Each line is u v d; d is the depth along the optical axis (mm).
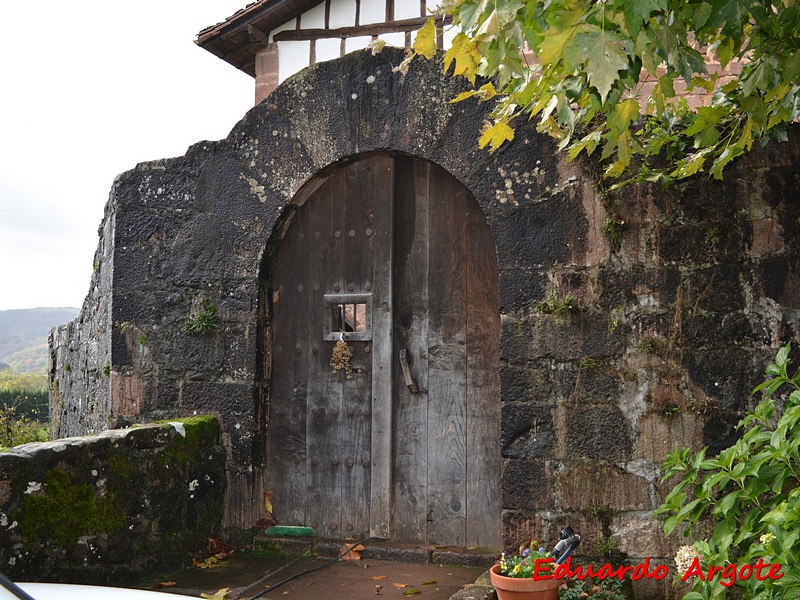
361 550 4898
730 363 4145
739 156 4195
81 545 4113
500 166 4621
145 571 4508
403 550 4836
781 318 4078
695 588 3234
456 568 4695
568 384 4383
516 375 4477
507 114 3699
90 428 6523
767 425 3574
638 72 2863
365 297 5117
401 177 5121
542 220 4508
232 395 5145
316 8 8945
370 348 5117
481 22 2854
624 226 4352
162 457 4672
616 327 4328
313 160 5090
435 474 4934
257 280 5164
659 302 4281
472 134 4699
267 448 5254
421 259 5051
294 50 9016
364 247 5152
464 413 4898
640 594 4176
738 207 4188
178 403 5250
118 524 4340
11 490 3758
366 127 4969
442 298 4988
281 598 4211
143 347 5344
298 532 5102
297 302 5277
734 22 2822
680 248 4270
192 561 4836
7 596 2078
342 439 5129
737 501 3488
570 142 4445
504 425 4465
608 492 4277
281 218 5184
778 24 3082
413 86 4871
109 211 5910
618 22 2660
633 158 4379
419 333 5020
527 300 4496
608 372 4328
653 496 4211
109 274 5762
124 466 4406
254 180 5203
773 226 4125
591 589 4109
